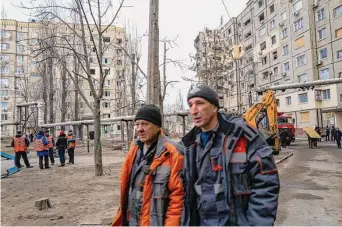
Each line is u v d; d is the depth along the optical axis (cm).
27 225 532
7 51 5850
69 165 1561
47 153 1459
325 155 1855
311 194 795
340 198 743
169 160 241
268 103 1822
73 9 1117
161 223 229
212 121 208
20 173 1280
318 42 3981
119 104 4038
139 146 267
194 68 2677
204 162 204
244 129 199
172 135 3219
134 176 255
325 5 3847
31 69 5138
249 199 190
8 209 654
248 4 5741
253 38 5562
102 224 521
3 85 5781
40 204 638
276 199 186
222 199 192
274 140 1823
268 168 189
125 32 2845
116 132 5397
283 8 4606
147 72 634
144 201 238
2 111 5778
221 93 5659
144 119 253
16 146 1468
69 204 677
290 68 4453
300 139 3791
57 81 3634
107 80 5453
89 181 981
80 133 4031
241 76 5909
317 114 3872
